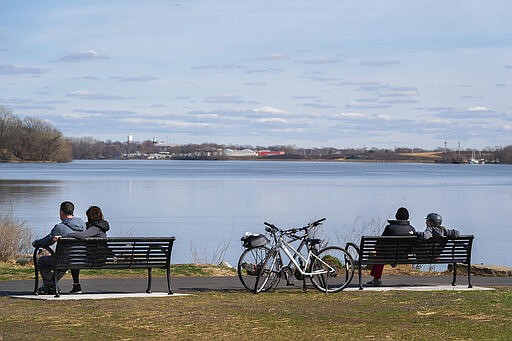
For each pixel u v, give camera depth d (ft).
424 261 54.08
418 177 495.00
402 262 53.72
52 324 39.47
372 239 52.90
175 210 190.90
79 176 412.77
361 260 53.21
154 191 276.21
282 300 48.44
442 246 54.24
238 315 42.37
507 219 172.55
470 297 49.62
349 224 151.12
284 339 36.27
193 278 59.52
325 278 52.34
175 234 133.08
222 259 97.40
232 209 196.34
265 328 38.83
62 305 45.47
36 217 157.89
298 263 52.65
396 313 43.42
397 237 53.11
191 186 319.47
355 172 631.56
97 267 48.52
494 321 41.04
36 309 43.98
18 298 48.16
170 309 44.24
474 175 567.18
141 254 49.49
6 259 71.56
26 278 57.57
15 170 515.09
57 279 49.16
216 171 597.11
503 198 253.85
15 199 219.61
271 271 52.37
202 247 112.68
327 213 184.96
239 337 36.68
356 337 36.83
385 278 61.16
